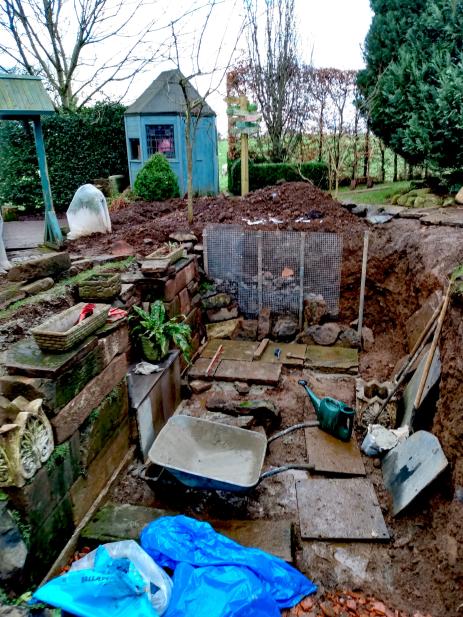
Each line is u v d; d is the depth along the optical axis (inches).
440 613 98.6
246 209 287.7
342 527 122.3
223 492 132.9
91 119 443.2
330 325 233.5
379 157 390.9
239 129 319.0
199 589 94.4
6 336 129.0
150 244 241.3
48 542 104.0
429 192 291.7
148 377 162.7
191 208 265.1
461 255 181.8
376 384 179.5
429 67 271.6
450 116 251.6
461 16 263.0
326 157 411.2
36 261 162.4
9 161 425.7
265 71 410.3
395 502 128.5
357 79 335.9
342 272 237.6
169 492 132.1
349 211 283.0
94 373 124.6
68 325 124.3
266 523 122.0
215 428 141.1
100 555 100.3
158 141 415.5
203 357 220.5
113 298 158.2
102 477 131.4
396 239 229.5
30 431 95.4
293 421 174.6
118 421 141.2
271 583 102.0
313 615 98.5
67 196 448.5
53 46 469.4
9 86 205.2
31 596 91.2
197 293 237.3
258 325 240.7
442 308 143.9
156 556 105.7
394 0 295.3
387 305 231.1
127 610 85.7
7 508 93.7
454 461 116.6
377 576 109.0
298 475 144.9
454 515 108.0
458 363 121.7
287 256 237.6
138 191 374.6
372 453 150.7
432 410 145.4
